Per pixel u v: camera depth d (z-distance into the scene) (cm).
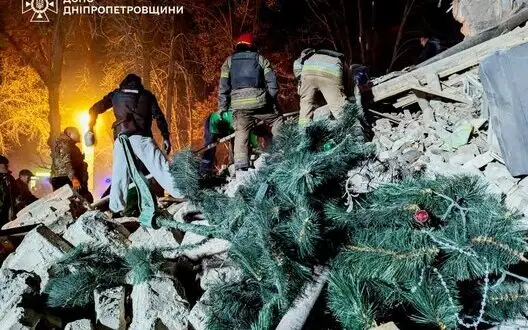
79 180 898
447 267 365
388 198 396
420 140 587
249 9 2830
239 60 658
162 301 414
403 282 368
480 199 385
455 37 1430
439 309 354
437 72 696
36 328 412
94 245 486
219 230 443
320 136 418
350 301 358
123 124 588
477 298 388
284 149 416
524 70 458
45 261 488
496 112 480
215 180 520
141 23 2541
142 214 519
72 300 431
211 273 461
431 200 383
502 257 354
